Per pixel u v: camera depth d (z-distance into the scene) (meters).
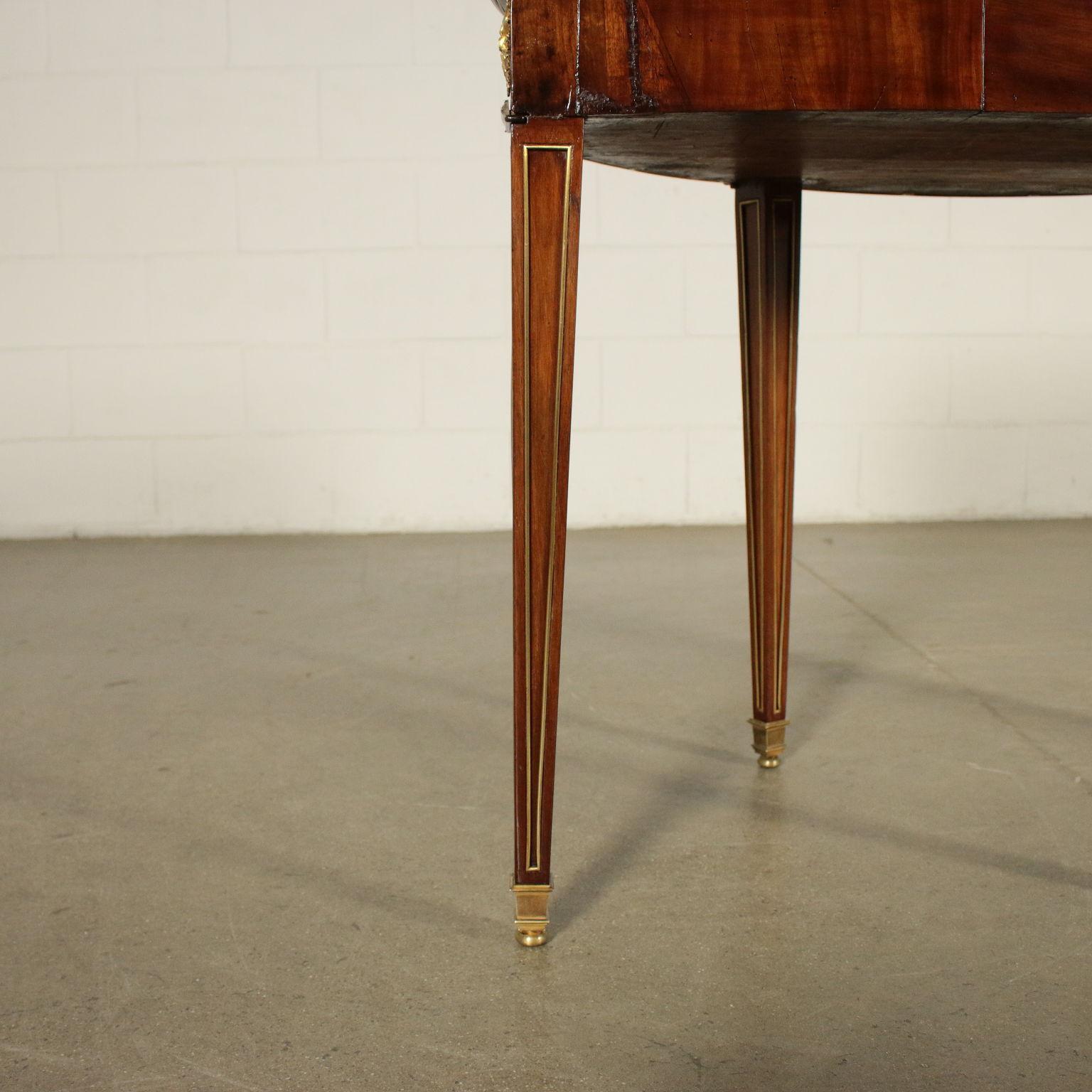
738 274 1.26
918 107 0.78
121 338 3.11
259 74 3.04
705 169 1.11
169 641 2.05
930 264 3.14
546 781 0.92
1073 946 0.93
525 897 0.94
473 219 3.09
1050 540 2.93
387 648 1.99
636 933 0.96
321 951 0.94
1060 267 3.15
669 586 2.45
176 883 1.07
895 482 3.22
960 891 1.03
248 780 1.36
